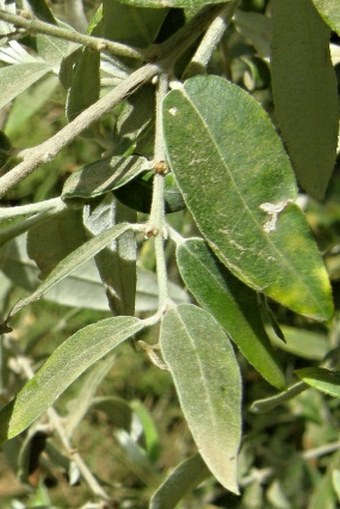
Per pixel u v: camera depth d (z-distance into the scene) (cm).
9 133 50
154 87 35
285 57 37
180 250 33
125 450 65
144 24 34
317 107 38
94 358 32
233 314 33
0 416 32
